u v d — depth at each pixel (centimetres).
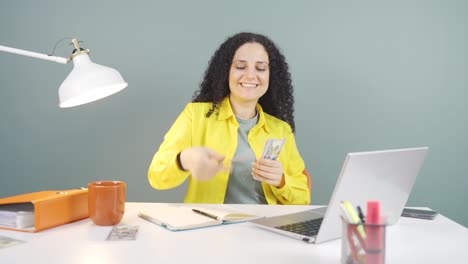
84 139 254
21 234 118
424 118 258
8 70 250
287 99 228
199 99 224
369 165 109
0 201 124
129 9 249
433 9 254
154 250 106
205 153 171
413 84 257
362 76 255
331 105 256
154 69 252
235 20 251
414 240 117
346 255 90
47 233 119
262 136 211
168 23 250
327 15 253
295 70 254
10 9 247
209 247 109
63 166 254
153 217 132
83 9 249
